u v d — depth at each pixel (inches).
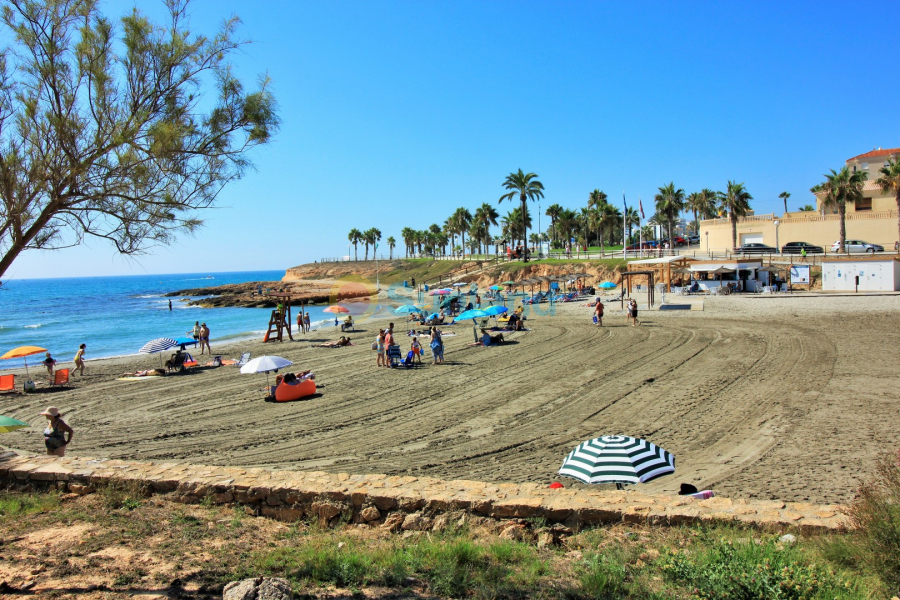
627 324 1238.9
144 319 2361.0
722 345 901.2
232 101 271.7
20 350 802.8
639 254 2591.0
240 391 743.1
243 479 308.3
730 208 2321.6
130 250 270.2
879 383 600.7
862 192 2207.2
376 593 194.7
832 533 232.2
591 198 3939.5
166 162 257.6
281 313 1327.5
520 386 698.8
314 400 669.3
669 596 189.9
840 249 1967.3
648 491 352.5
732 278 1793.8
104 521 267.7
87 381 861.2
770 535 234.1
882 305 1224.8
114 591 189.9
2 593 187.2
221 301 3292.3
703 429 485.7
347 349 1117.7
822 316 1134.4
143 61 253.3
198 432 542.3
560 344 1028.5
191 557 224.7
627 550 231.1
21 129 241.1
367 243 6446.9
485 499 273.3
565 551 241.4
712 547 218.2
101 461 350.0
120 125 252.8
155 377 879.7
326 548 236.8
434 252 5910.4
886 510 205.0
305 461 441.1
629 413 550.3
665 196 3041.3
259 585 181.2
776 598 173.2
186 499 306.2
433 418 568.1
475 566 218.8
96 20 249.9
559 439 480.4
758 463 395.5
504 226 4515.3
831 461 390.0
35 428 581.0
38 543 237.3
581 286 2272.4
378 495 280.8
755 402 560.1
